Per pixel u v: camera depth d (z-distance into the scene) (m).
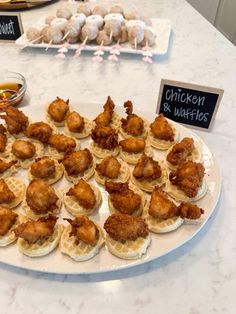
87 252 0.37
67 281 0.37
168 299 0.36
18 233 0.38
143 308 0.35
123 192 0.42
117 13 0.76
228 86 0.65
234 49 0.75
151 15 0.87
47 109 0.57
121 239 0.38
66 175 0.48
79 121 0.53
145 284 0.37
